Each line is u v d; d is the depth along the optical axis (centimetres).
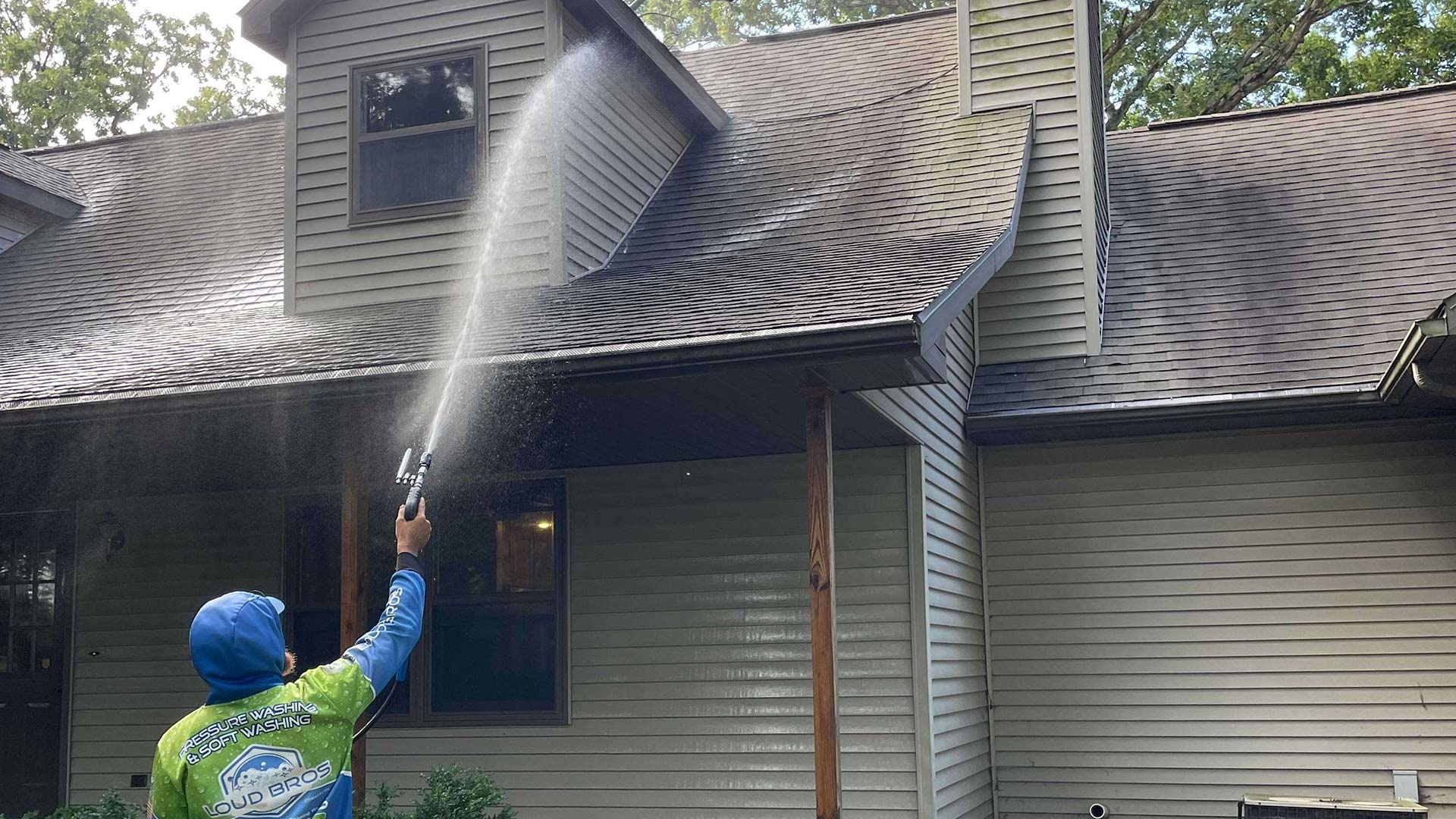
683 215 966
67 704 996
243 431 694
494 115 866
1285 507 920
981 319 1020
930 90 1081
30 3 2559
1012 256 1018
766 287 688
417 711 905
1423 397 817
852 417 721
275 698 279
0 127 2477
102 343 861
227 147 1269
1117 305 1033
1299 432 923
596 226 893
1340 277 983
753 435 773
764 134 1074
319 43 912
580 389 617
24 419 678
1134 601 943
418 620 306
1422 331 679
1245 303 988
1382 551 897
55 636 1012
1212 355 944
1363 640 892
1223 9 2073
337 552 952
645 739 864
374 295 873
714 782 845
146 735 973
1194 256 1060
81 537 1014
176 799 274
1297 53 2119
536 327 668
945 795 830
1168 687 927
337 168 896
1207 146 1211
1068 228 1005
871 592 830
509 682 897
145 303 978
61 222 1195
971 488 970
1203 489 940
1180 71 2105
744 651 855
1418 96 1183
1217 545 931
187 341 814
